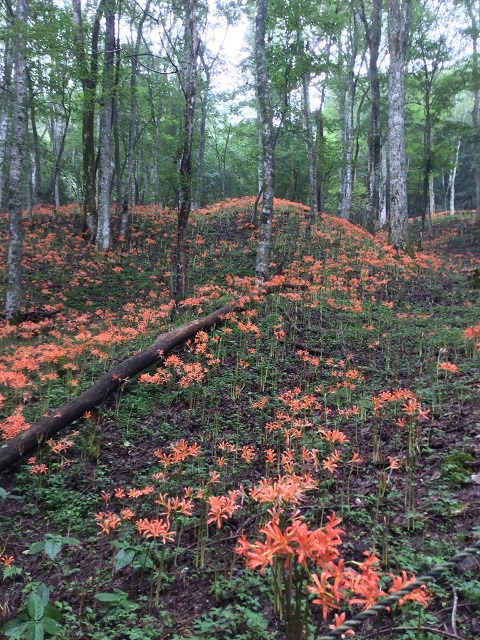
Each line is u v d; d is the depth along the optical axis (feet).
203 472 15.33
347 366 22.47
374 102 64.28
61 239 56.03
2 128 59.16
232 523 12.62
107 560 12.21
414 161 90.17
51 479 15.92
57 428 18.07
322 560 5.05
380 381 20.95
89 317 35.76
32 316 35.63
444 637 7.80
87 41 47.24
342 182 78.28
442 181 128.47
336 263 38.29
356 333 26.78
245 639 8.63
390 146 45.96
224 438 17.46
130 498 14.71
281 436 16.67
